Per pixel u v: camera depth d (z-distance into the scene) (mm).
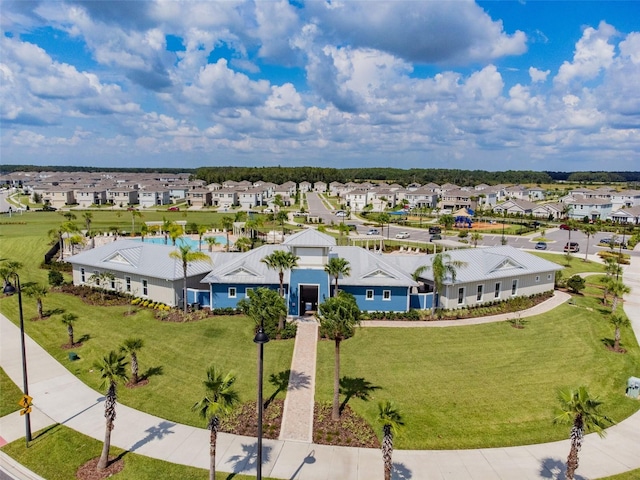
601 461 20766
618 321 34719
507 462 20547
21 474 19578
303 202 181250
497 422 23938
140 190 161250
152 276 43562
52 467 19938
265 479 19078
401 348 33844
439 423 23734
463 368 30531
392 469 19859
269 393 26688
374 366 30625
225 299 42000
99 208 152250
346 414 24438
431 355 32625
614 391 27797
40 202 165000
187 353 32531
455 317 41594
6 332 36625
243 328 37562
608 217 125125
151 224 108938
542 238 94500
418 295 43188
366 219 127938
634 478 19547
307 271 40656
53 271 51938
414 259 49562
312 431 22812
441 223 116500
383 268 41969
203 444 21609
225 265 43156
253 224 84625
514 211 137250
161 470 19594
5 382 27906
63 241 73438
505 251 51656
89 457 20547
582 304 46906
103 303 44469
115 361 20500
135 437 22141
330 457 20734
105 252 50375
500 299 46875
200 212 143750
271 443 21750
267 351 33031
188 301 43594
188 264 45125
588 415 17234
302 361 31297
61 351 32812
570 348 34469
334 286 41500
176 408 24953
